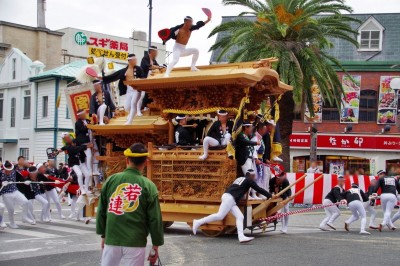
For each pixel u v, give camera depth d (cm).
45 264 859
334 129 3278
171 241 1112
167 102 1282
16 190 1373
